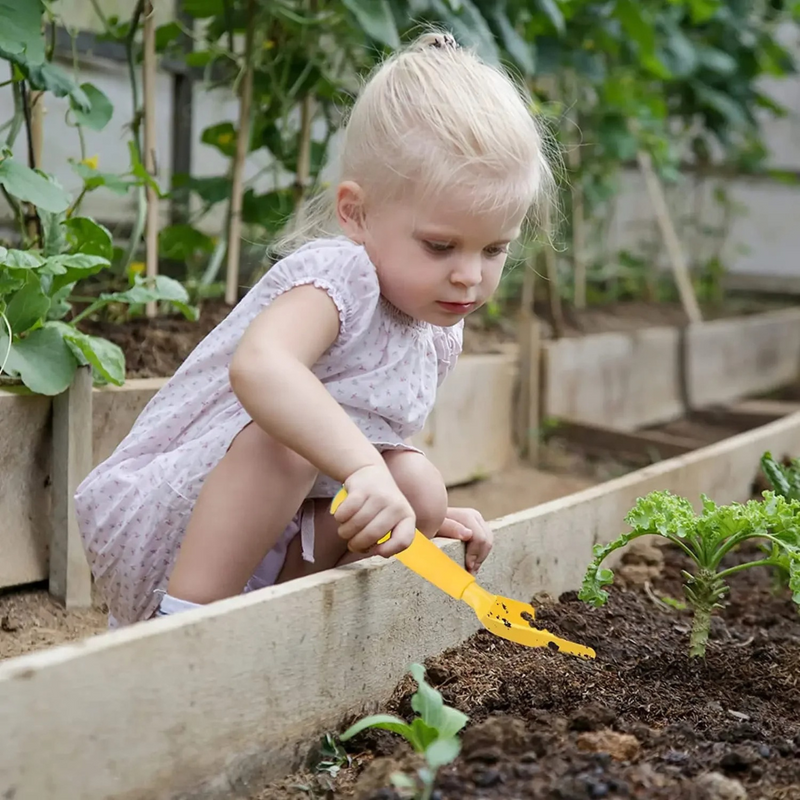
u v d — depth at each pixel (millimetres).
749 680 1625
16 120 2344
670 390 4863
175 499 1532
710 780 1161
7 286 1980
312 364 1471
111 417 2117
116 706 1068
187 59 3291
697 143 6199
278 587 1289
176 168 3777
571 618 1812
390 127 1447
